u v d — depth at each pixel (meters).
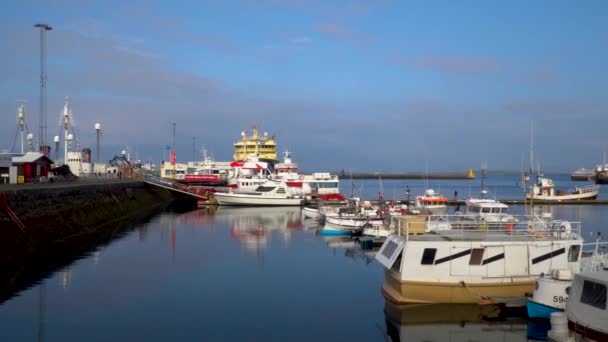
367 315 25.89
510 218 45.50
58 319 24.55
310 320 24.98
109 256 40.41
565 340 19.61
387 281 27.89
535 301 23.03
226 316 25.47
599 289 18.75
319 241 50.22
